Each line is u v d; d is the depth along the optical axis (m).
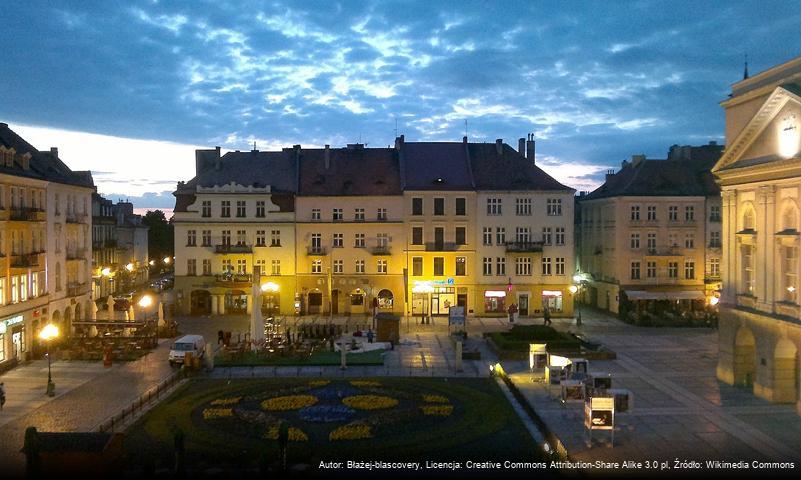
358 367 45.62
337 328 59.03
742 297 39.72
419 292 73.00
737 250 40.59
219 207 73.06
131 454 27.39
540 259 73.19
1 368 43.97
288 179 74.94
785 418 33.34
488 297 73.19
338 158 76.81
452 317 57.06
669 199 73.62
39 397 37.56
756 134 38.25
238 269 73.12
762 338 37.38
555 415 33.59
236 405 35.34
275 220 72.94
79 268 59.69
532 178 74.31
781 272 36.12
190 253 73.00
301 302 73.38
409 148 77.12
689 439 29.97
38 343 50.06
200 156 77.00
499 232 73.25
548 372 38.22
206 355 44.78
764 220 37.31
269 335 55.84
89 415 33.84
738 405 35.75
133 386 40.28
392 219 73.12
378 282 73.25
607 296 77.50
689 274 73.88
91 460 24.08
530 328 55.16
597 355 48.44
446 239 72.94
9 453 27.81
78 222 59.16
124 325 53.75
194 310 73.25
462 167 75.31
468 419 32.53
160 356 49.91
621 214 73.62
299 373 43.84
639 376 42.91
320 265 73.44
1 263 44.84
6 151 47.22
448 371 44.44
